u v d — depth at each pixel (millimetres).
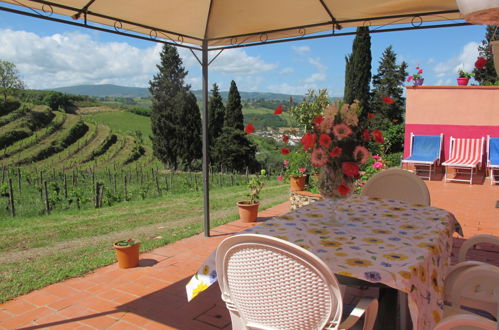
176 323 2574
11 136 34781
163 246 4285
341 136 1985
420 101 8555
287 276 1403
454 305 1974
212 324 2561
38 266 3807
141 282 3262
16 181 17359
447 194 6625
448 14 3723
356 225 2191
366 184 3201
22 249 4727
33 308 2799
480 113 8062
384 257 1665
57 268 3695
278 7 3943
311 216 2406
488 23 1613
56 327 2525
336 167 2094
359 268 1544
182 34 4453
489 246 3969
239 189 11906
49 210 9062
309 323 1432
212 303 2863
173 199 9734
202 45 4609
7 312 2736
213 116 32062
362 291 2949
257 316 1523
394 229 2104
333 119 2039
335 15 4035
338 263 1603
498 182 7602
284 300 1436
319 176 2195
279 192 9906
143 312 2729
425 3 3547
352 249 1773
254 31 4555
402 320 2145
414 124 8656
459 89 8195
